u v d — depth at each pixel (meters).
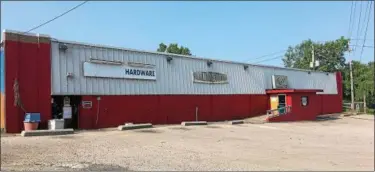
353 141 22.48
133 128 24.06
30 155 13.39
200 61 32.69
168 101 29.06
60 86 22.25
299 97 39.31
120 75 25.58
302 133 26.41
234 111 35.69
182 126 27.17
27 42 21.09
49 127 21.22
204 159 14.32
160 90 28.47
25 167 11.13
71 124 23.12
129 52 26.50
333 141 22.23
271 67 42.00
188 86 31.05
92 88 23.86
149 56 28.00
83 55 23.61
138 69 26.89
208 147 17.66
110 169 11.34
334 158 15.99
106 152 14.77
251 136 23.16
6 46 20.27
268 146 19.02
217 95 33.84
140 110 26.81
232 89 35.72
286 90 38.22
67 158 13.06
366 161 15.38
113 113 24.98
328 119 42.56
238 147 18.17
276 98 39.56
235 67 36.69
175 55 30.20
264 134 24.64
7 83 20.25
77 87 23.06
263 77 40.41
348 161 15.30
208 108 32.81
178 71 30.34
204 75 32.78
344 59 70.38
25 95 20.83
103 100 24.42
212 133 23.70
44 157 13.10
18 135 19.47
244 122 33.28
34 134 19.14
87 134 20.42
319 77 50.59
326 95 51.47
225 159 14.60
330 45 70.75
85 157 13.43
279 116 36.31
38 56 21.45
